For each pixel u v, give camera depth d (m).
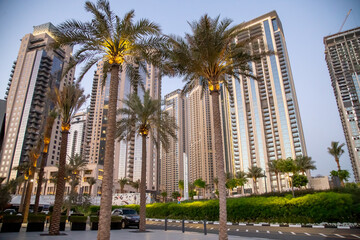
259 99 142.50
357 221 16.39
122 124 22.88
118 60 13.04
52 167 103.94
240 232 16.41
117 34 13.16
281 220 20.03
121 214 23.81
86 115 182.88
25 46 143.38
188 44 15.64
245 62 16.16
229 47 15.66
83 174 97.38
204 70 15.16
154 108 21.97
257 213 21.91
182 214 30.05
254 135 138.88
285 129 131.25
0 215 28.05
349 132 147.50
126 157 133.38
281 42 144.50
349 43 170.25
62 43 13.29
